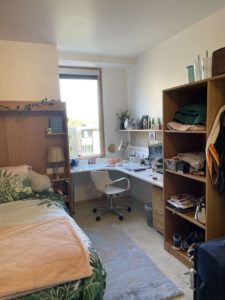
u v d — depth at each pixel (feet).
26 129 10.91
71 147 14.07
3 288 4.00
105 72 14.55
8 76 10.64
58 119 11.24
